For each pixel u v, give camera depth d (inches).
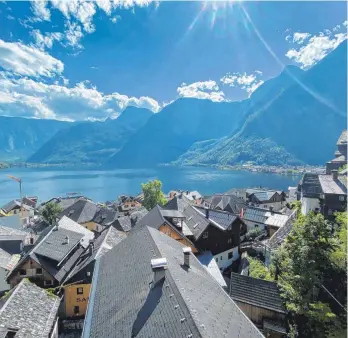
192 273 765.9
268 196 3405.5
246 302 962.1
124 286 758.5
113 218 2933.1
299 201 2172.7
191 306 527.8
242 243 1934.1
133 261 872.3
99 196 6343.5
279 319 906.1
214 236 1654.8
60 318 1250.0
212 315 553.0
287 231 1441.9
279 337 880.9
